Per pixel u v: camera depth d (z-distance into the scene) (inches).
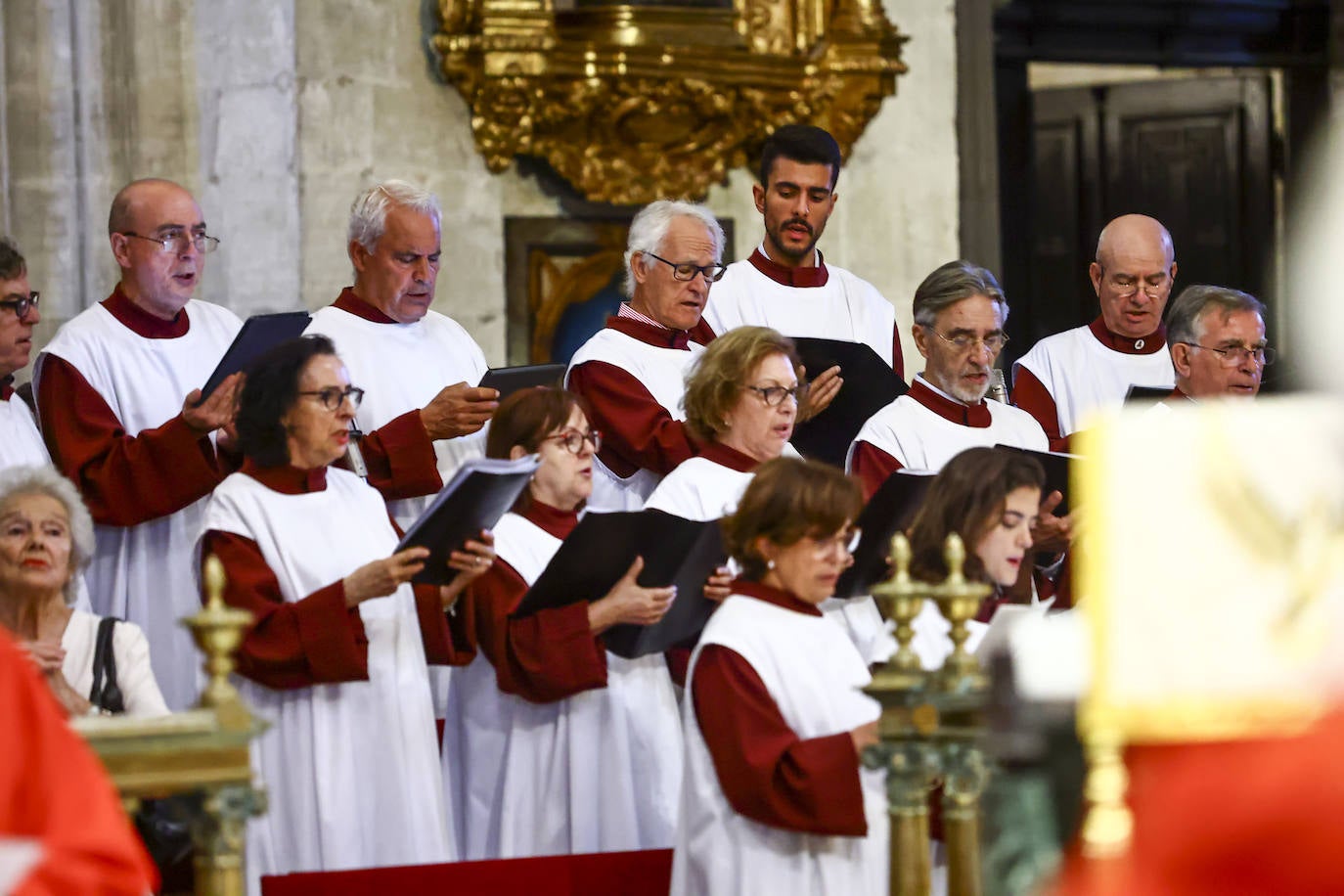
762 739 418.0
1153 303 778.8
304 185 896.3
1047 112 1373.0
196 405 585.6
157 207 652.7
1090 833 127.9
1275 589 127.7
